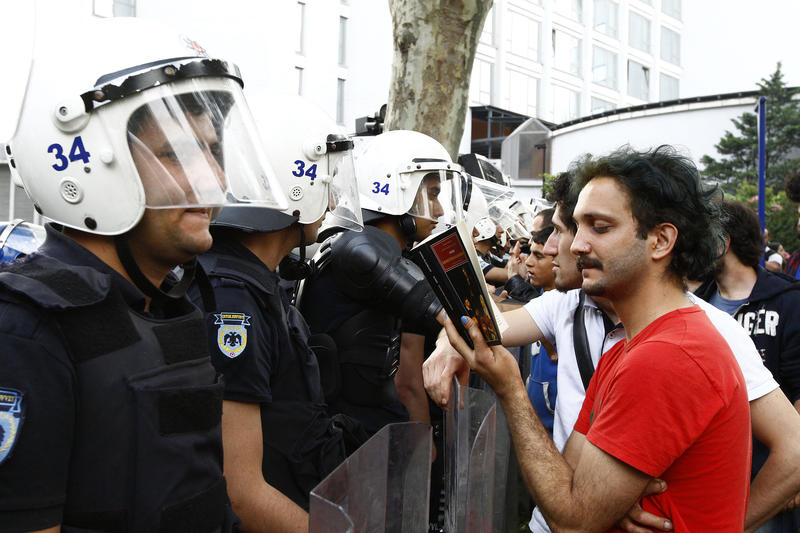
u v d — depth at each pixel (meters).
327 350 2.16
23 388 1.00
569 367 2.15
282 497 1.61
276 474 1.72
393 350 2.35
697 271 1.49
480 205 5.16
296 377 1.76
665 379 1.32
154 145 1.24
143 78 1.22
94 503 1.09
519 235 6.27
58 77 1.22
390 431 1.37
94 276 1.15
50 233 1.25
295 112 2.01
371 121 5.15
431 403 2.84
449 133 4.86
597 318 2.12
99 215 1.22
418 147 2.79
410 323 2.25
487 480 1.64
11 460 0.98
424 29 4.69
